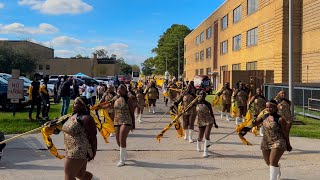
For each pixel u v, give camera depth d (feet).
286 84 87.10
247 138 43.91
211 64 213.05
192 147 38.29
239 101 55.83
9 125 49.29
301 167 30.53
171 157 33.73
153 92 74.54
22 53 257.75
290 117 36.37
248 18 140.36
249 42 140.36
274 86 85.10
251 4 137.28
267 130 24.95
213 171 28.84
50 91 103.24
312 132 49.85
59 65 349.00
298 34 104.58
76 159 19.45
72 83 68.28
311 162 32.40
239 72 116.16
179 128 41.01
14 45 301.63
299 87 74.23
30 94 54.08
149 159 32.81
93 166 30.14
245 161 32.32
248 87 58.29
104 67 376.27
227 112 63.46
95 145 20.07
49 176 26.86
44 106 56.03
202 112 34.35
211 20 211.20
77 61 352.49
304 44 102.06
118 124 30.63
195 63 270.26
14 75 55.93
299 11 104.17
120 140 30.40
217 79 195.42
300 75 104.37
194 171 28.81
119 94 30.81
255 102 44.57
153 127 53.42
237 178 26.94
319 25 93.66
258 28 129.08
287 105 36.42
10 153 34.37
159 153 35.40
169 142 40.96
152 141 41.52
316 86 78.18
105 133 37.11
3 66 244.83
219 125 56.39
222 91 64.03
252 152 36.04
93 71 355.56
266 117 25.21
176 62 360.48
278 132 24.73
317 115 68.33
